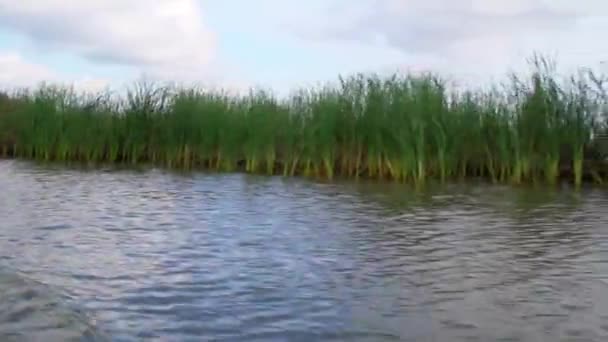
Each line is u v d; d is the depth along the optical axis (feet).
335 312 21.26
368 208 47.32
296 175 77.25
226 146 83.41
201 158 87.20
